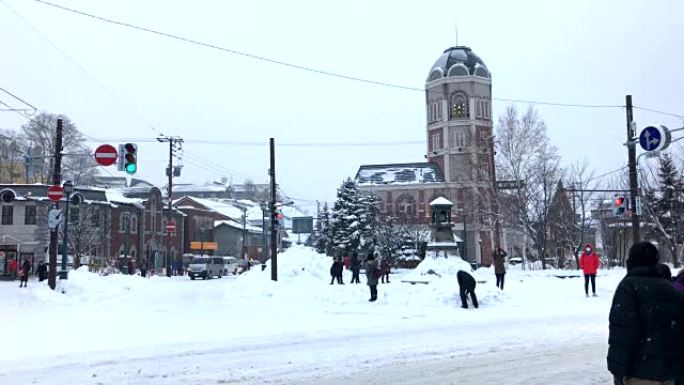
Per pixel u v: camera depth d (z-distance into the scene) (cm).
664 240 5234
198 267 5478
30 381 898
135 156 2139
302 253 3819
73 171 8219
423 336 1348
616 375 483
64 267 2858
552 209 4434
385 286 2267
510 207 4375
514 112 4556
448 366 1014
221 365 1014
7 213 5731
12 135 7331
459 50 10244
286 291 2664
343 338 1313
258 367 998
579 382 894
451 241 3102
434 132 10150
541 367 1009
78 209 5856
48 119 7175
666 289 482
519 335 1369
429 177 9806
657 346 470
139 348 1183
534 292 2481
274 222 3394
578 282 2806
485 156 4856
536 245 4403
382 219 7062
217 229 9850
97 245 6050
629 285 491
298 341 1270
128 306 2242
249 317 1780
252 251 11081
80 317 1802
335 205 6675
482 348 1191
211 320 1702
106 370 974
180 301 2477
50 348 1190
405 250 6706
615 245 5847
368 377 927
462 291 1978
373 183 9988
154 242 7656
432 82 10212
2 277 5266
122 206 7062
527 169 4412
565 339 1314
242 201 13625
